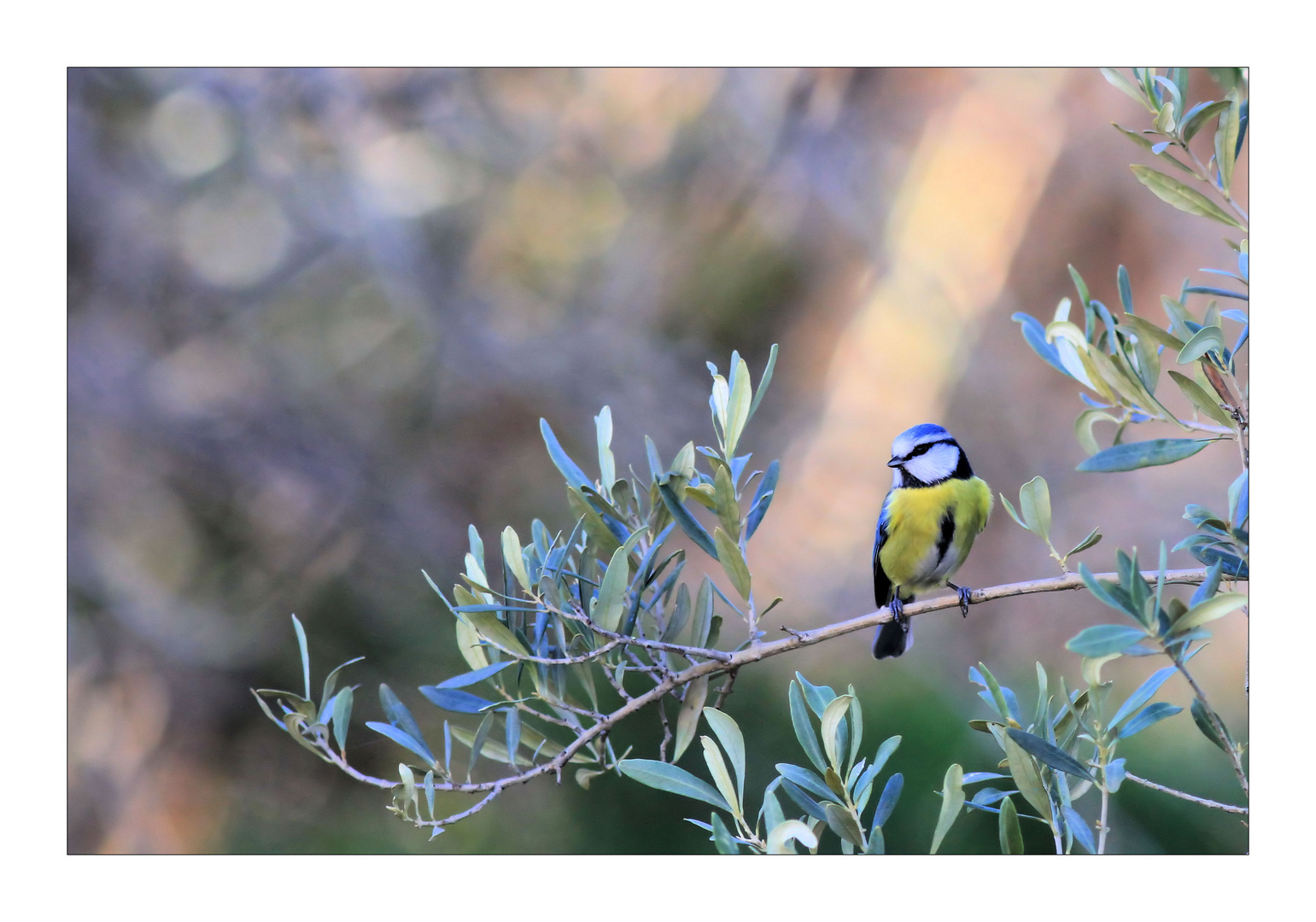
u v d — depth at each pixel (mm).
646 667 4555
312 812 9281
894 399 12273
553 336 12695
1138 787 7016
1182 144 4312
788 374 12984
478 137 13023
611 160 13281
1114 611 10703
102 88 11477
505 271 12930
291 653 10242
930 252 12539
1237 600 3383
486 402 12359
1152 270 11859
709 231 13258
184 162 11953
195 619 10383
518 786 7852
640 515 4684
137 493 10969
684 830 7336
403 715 4414
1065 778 4102
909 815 7062
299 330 12133
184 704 9992
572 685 7465
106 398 11102
